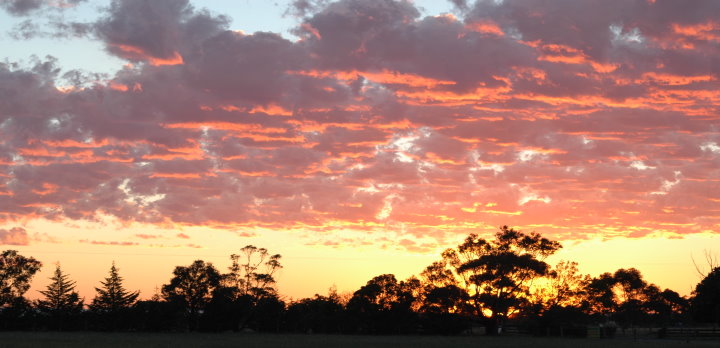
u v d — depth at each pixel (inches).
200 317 5442.9
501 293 5064.0
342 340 3597.4
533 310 5044.3
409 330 5187.0
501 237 5201.8
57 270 5743.1
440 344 3191.4
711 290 4156.0
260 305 5467.5
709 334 4052.7
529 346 3016.7
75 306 5674.2
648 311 7214.6
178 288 5497.1
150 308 5516.7
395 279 5285.4
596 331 4734.3
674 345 3095.5
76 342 3132.4
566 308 5029.5
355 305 5251.0
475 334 5211.6
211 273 5516.7
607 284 6830.7
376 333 5231.3
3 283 5502.0
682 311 7007.9
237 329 5472.4
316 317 5428.2
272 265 5575.8
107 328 5570.9
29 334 4448.8
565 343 3393.2
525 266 4958.2
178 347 2709.2
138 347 2687.0
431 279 5177.2
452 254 5196.9
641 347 2913.4
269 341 3371.1
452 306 5054.1
